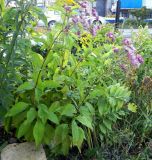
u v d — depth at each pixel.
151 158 2.30
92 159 2.18
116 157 2.22
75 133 1.85
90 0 2.28
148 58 2.95
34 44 2.28
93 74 2.13
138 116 2.52
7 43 1.93
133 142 2.40
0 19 1.89
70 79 2.01
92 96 2.03
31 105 1.99
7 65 1.84
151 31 3.97
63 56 2.05
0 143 2.16
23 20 1.83
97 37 2.50
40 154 1.99
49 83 1.91
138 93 2.55
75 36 2.06
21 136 2.04
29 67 2.08
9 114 1.92
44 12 1.96
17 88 1.94
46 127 1.98
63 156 2.16
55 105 1.93
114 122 2.31
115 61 2.32
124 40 2.39
